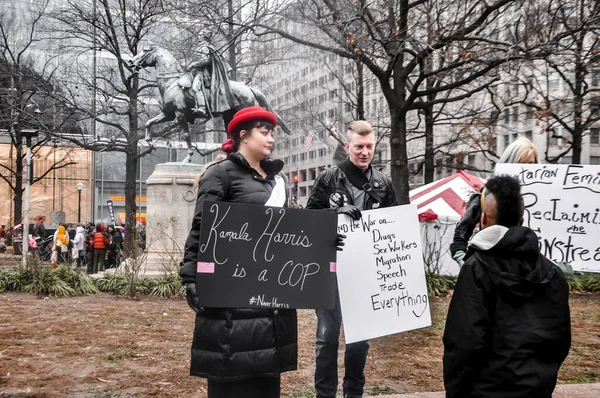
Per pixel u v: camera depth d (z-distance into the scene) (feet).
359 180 14.53
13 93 84.74
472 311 9.01
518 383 8.71
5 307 33.42
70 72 92.58
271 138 11.54
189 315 32.04
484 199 9.95
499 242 9.14
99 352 22.43
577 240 14.66
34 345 23.47
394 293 13.84
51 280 40.14
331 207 14.35
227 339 10.46
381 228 13.97
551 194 14.73
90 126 117.39
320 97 146.00
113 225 95.81
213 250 10.52
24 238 50.26
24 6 110.11
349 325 13.46
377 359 22.02
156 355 22.11
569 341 9.13
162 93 52.01
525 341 8.79
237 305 10.52
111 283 41.93
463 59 44.57
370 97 129.29
